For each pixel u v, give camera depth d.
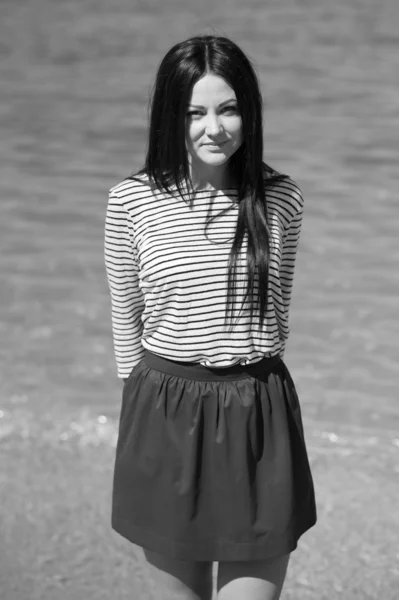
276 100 13.28
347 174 10.79
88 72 15.29
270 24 16.98
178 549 3.72
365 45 15.57
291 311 7.94
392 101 13.16
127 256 3.79
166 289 3.62
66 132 12.70
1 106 13.79
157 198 3.69
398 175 10.74
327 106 13.02
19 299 8.34
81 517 5.52
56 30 17.59
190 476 3.65
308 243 9.16
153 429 3.70
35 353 7.50
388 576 4.98
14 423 6.53
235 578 3.81
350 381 7.00
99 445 6.31
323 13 17.50
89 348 7.59
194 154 3.62
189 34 16.83
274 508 3.67
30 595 4.82
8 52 16.39
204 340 3.61
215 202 3.66
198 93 3.54
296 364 7.22
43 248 9.32
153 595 4.85
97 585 4.92
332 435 6.34
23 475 5.96
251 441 3.64
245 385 3.64
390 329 7.68
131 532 3.82
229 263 3.58
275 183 3.79
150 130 3.68
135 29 17.41
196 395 3.63
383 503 5.61
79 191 10.73
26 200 10.49
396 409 6.66
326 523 5.43
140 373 3.77
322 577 4.98
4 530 5.39
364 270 8.62
